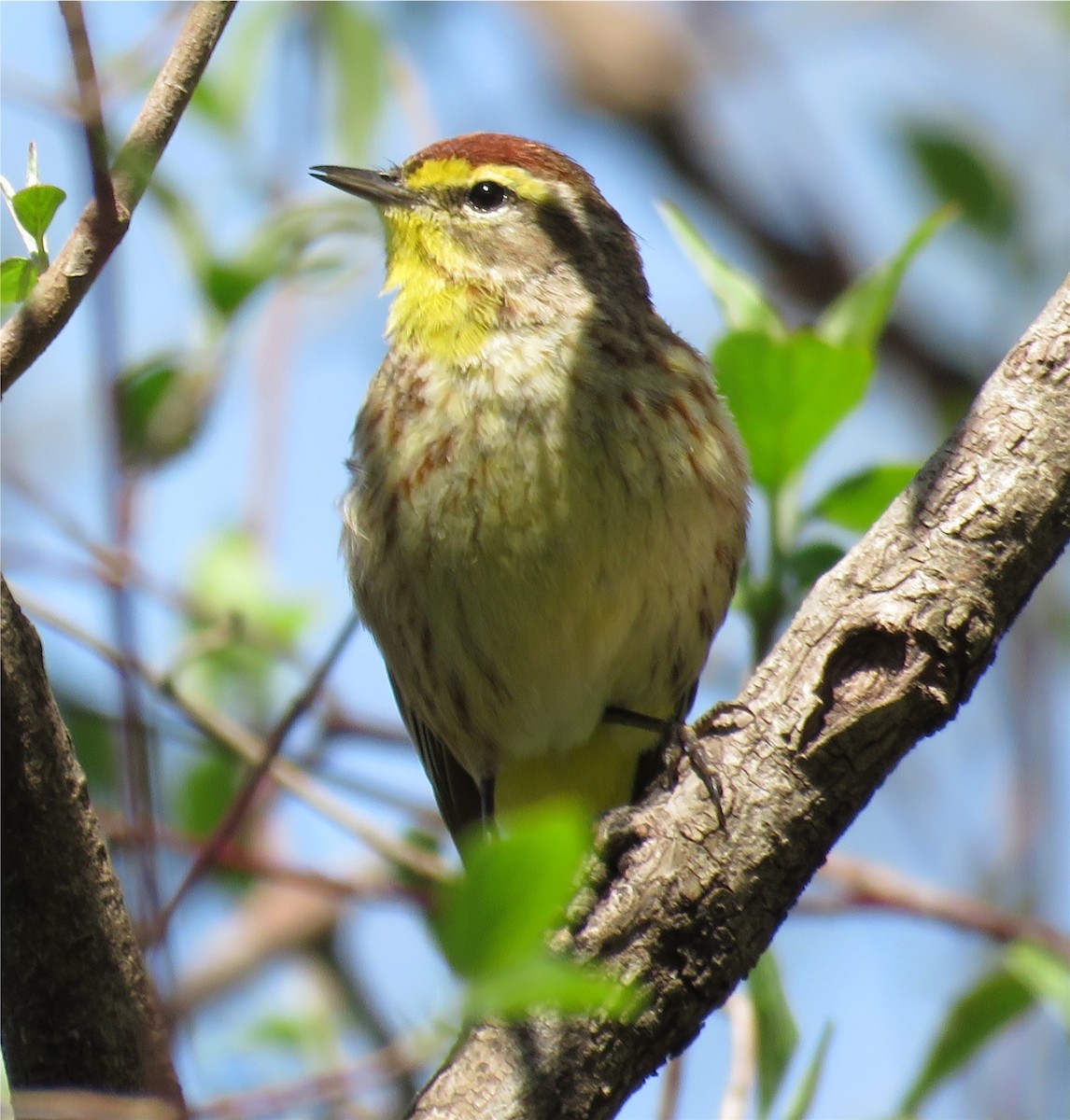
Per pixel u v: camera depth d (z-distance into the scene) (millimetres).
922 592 6980
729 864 7051
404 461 10016
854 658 7059
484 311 10562
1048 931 10516
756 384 9375
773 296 16609
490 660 10227
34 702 6711
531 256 10797
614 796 11164
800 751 7047
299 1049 10547
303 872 10586
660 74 17016
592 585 9891
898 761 7117
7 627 6645
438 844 11578
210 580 11789
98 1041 6953
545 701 10461
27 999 6930
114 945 6961
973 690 7070
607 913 7035
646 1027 6977
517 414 9875
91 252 6242
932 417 15922
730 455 10195
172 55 6363
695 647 10383
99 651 10414
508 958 4645
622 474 9820
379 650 10672
